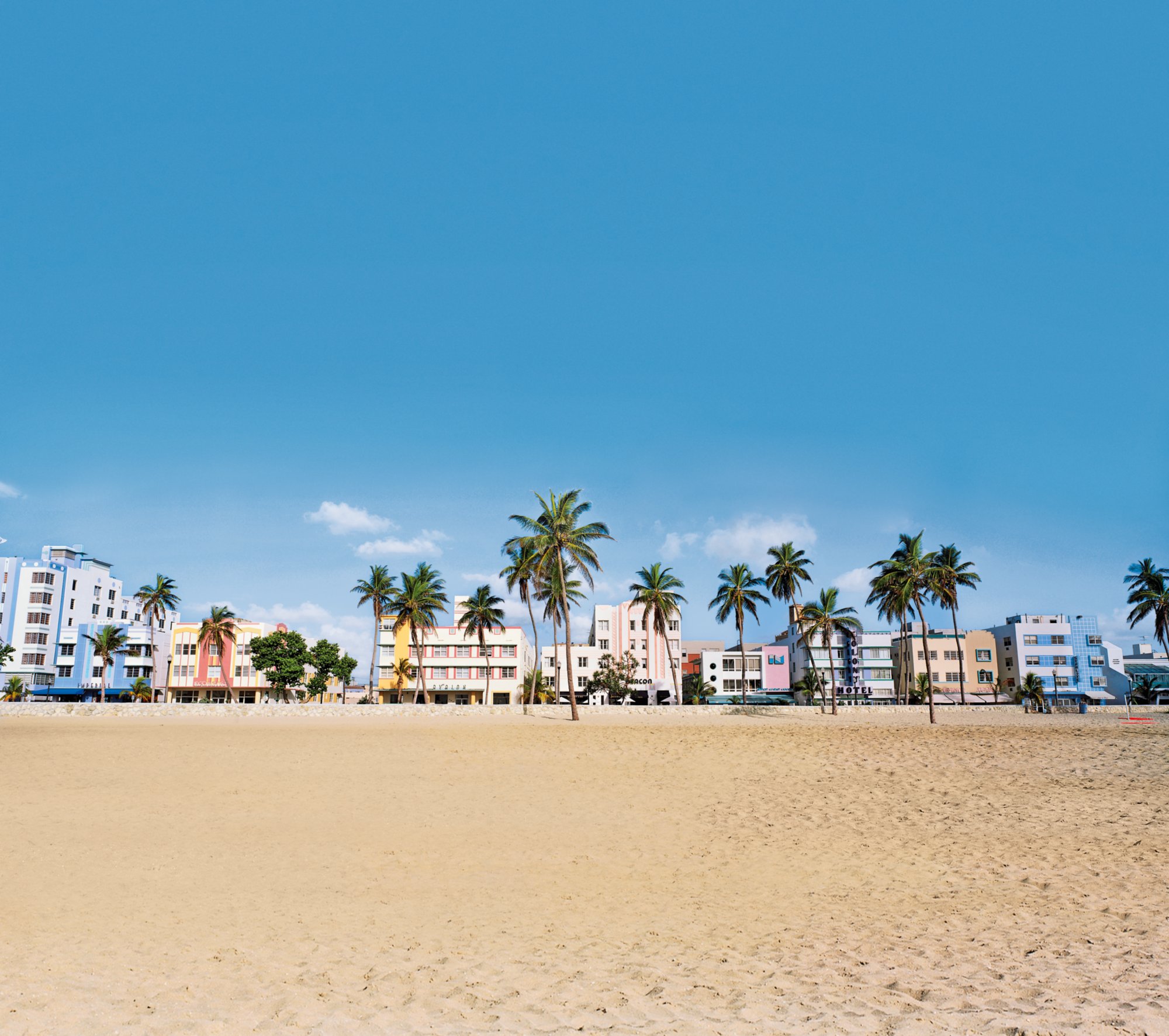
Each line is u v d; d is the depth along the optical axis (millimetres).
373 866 16156
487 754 34281
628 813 22219
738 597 80688
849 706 74625
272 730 45125
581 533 62906
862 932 11570
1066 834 18688
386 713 64438
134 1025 8078
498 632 108250
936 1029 7820
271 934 11555
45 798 23891
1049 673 111500
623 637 120562
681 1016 8312
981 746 35375
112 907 12977
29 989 9117
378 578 88250
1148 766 28797
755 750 35500
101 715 64188
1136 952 10297
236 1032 7895
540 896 13852
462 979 9586
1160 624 83812
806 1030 7852
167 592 96875
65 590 114000
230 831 19531
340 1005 8688
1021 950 10531
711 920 12312
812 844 18219
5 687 106688
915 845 17953
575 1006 8648
